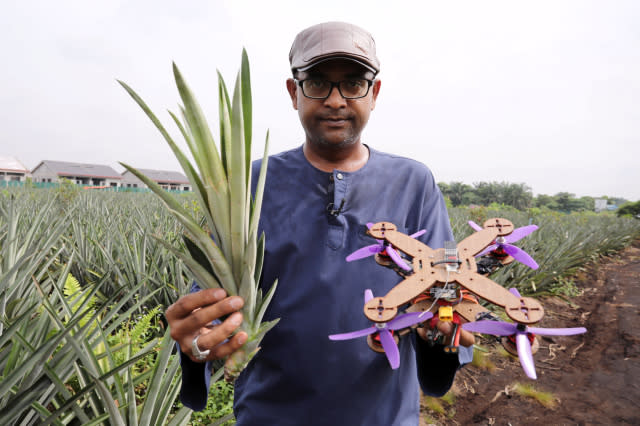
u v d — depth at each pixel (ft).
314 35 3.56
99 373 5.33
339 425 3.64
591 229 43.45
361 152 4.26
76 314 6.37
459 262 2.68
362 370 3.69
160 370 4.94
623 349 15.06
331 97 3.59
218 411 8.18
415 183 4.25
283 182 4.06
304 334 3.66
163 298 12.19
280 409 3.71
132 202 38.88
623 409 10.85
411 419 4.03
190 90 2.39
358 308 3.73
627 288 25.55
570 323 17.85
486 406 10.78
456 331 2.71
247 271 2.59
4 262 8.62
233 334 2.72
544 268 21.88
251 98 2.65
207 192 2.56
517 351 2.29
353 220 3.87
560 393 11.66
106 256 12.80
